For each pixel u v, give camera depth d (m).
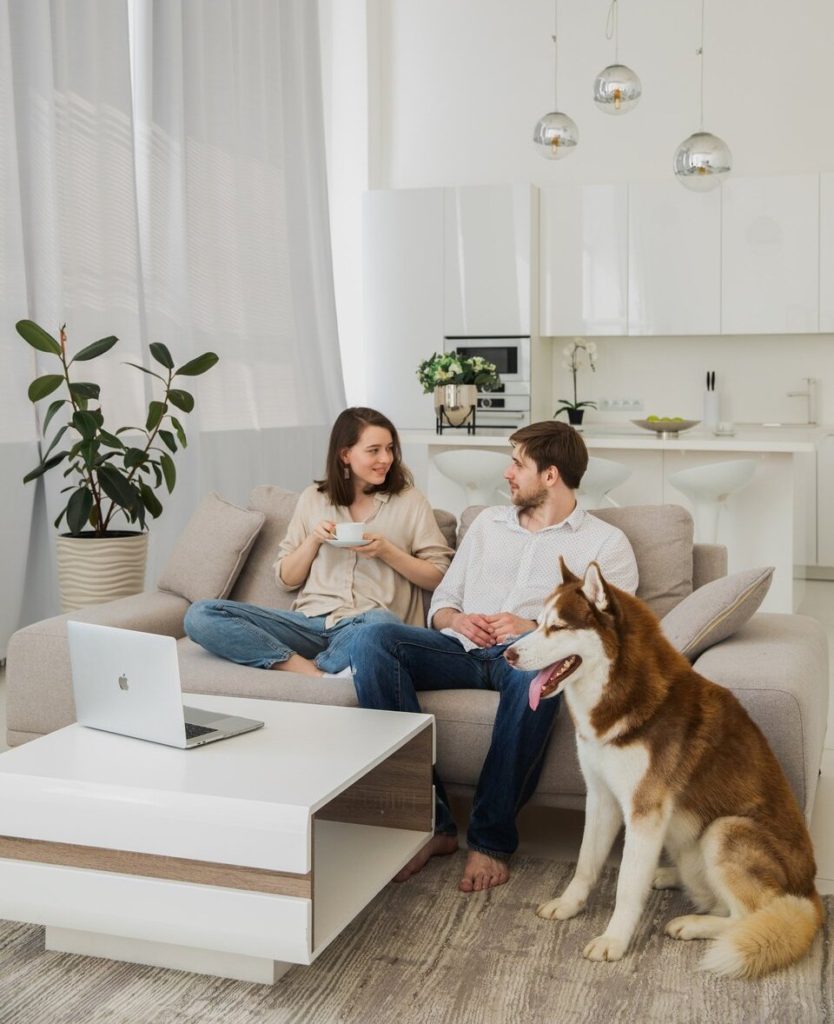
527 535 2.82
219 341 6.00
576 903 2.27
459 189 7.12
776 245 6.72
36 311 4.51
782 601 5.19
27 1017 1.90
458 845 2.65
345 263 7.76
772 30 6.99
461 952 2.12
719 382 7.27
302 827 1.85
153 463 4.21
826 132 6.96
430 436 5.67
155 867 1.96
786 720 2.29
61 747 2.21
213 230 5.95
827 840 2.71
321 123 7.08
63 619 2.98
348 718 2.39
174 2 5.45
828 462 6.67
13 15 4.36
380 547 2.93
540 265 7.17
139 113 5.32
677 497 5.46
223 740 2.24
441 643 2.65
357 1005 1.94
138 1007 1.94
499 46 7.51
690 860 2.19
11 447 4.37
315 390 7.04
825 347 7.05
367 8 7.53
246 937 1.90
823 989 1.98
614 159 7.34
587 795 2.32
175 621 3.14
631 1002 1.94
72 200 4.72
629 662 2.11
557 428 2.80
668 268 6.92
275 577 3.17
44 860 2.04
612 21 7.28
